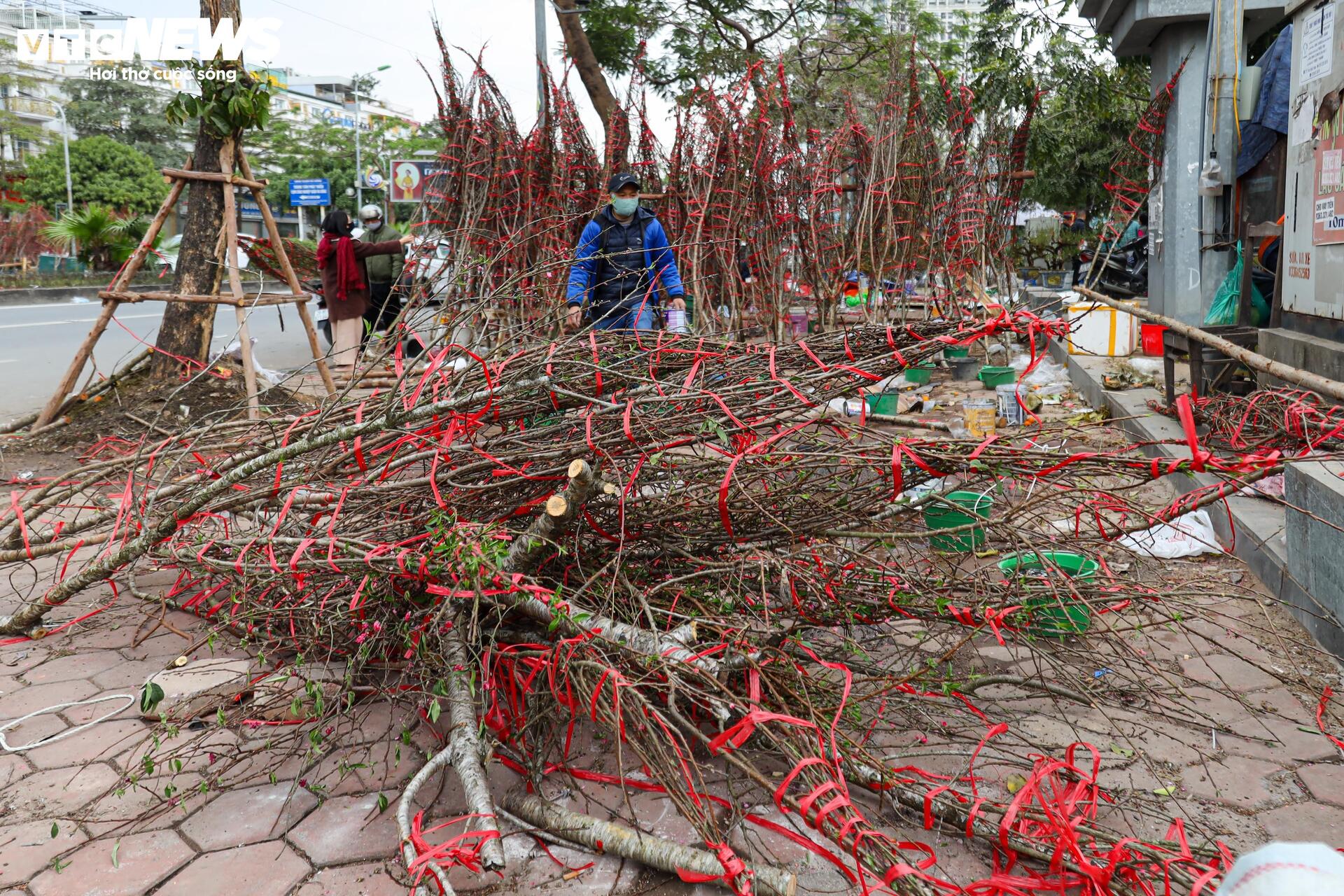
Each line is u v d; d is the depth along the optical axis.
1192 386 5.27
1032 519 3.10
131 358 11.65
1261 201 6.76
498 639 2.77
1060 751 2.70
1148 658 3.24
